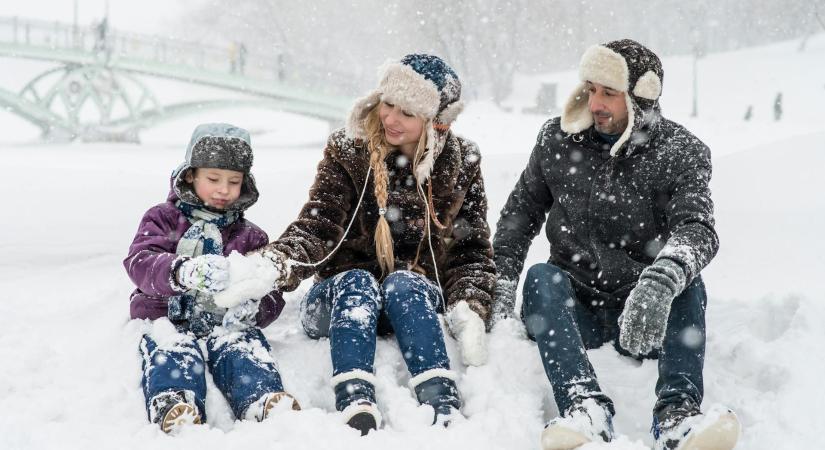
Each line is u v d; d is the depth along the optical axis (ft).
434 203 10.67
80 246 18.34
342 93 113.60
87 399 8.95
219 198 9.93
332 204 10.49
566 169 10.78
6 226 19.76
